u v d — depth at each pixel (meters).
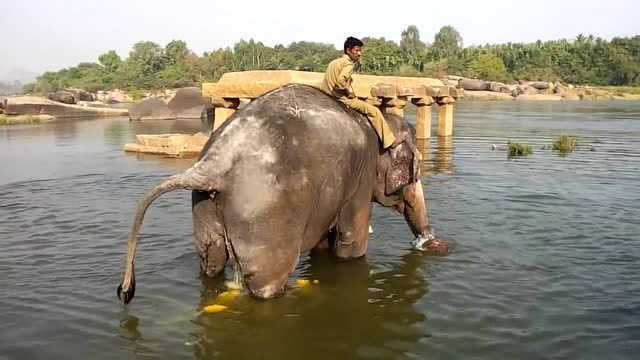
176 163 15.31
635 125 27.84
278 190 5.47
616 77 92.81
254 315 5.54
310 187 5.71
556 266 6.85
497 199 10.31
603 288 6.16
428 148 17.88
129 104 62.03
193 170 5.44
